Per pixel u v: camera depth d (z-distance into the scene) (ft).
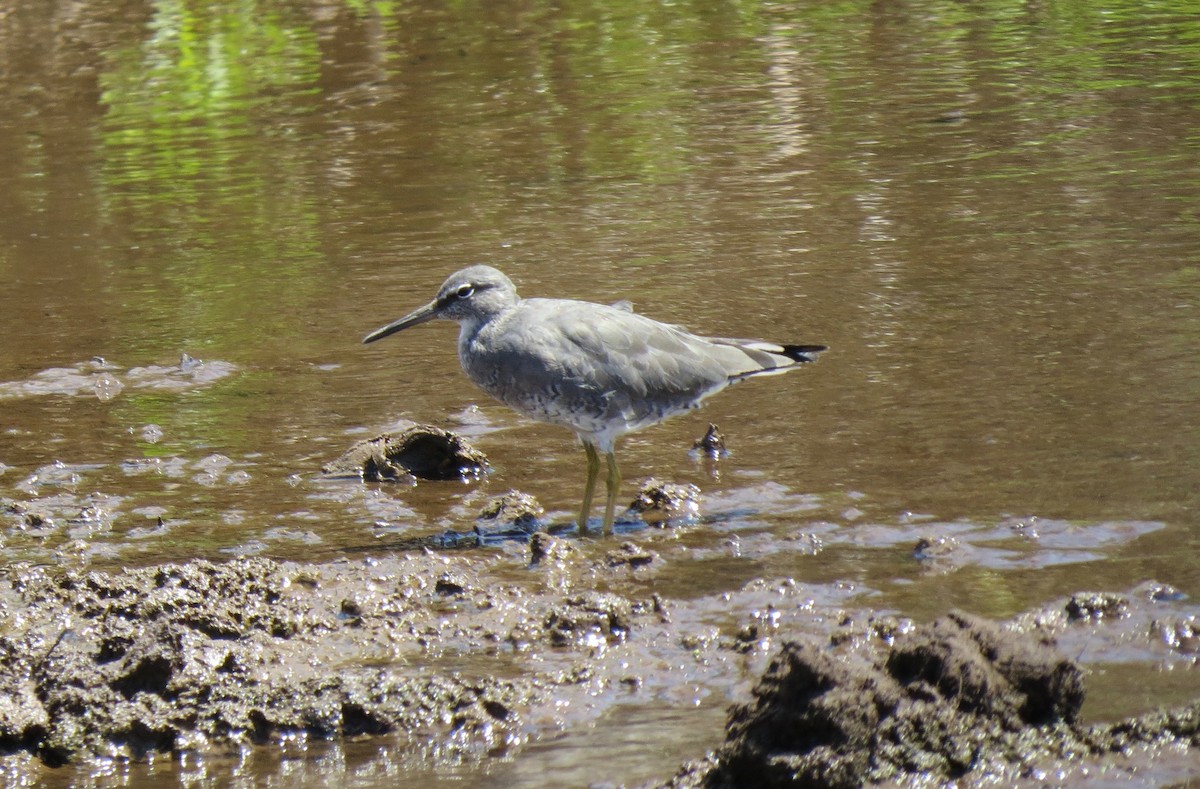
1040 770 26.94
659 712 30.42
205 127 88.69
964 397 45.85
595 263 61.82
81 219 73.20
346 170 78.79
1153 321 50.75
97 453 46.52
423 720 30.89
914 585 34.71
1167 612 32.42
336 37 108.68
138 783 29.60
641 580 36.32
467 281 41.65
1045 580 34.37
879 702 27.43
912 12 110.01
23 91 97.66
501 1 118.21
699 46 103.04
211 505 42.39
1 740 30.99
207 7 116.57
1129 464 40.16
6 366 54.80
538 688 31.63
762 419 45.93
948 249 60.75
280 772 29.60
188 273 64.64
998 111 82.53
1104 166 70.74
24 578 37.04
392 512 41.68
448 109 89.76
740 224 66.08
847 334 52.21
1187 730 27.71
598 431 40.34
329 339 55.83
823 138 79.56
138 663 32.17
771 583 35.42
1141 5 107.45
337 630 34.88
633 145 80.43
